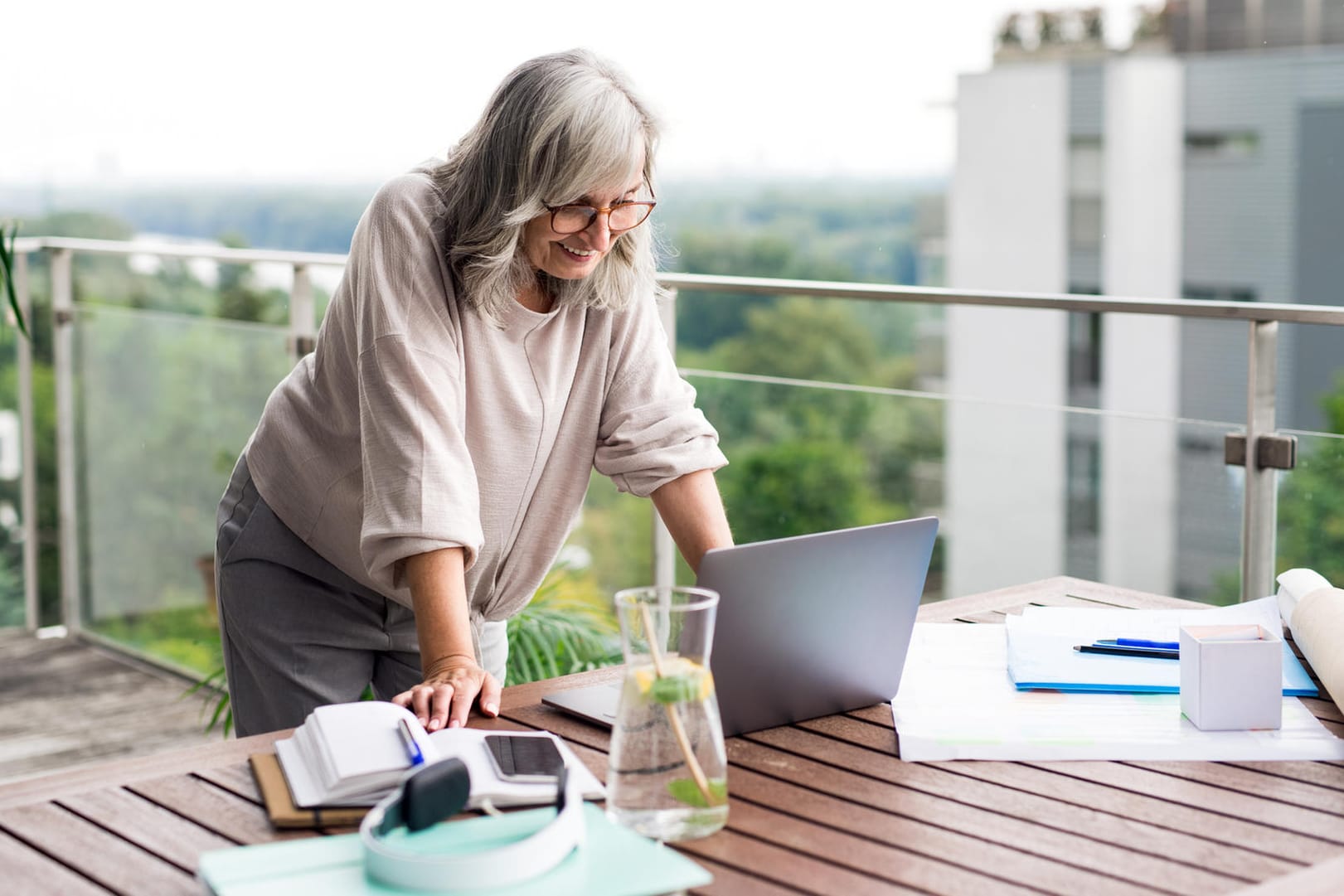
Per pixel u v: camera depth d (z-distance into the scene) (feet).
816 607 4.08
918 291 8.00
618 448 5.39
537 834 3.05
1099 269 46.98
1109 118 46.80
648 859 3.13
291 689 5.68
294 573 5.69
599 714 4.22
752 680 4.07
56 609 12.82
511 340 5.13
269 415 5.68
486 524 5.47
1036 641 4.90
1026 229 48.16
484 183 4.75
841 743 4.07
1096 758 3.93
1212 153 45.50
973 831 3.43
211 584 11.44
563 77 4.68
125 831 3.40
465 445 4.79
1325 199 43.93
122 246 11.55
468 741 3.76
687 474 5.31
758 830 3.44
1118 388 46.60
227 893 2.95
